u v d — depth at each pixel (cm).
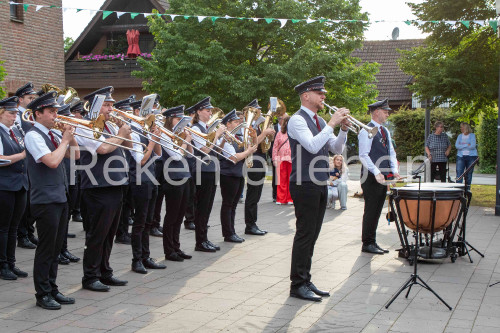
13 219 691
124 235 898
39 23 1670
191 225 1020
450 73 1412
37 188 561
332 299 605
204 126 827
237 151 920
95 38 2705
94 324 527
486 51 1438
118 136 609
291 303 591
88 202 623
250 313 559
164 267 737
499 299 607
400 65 1527
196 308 574
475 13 1423
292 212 1227
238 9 1820
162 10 2462
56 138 575
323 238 938
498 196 1173
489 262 778
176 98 1850
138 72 1923
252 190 969
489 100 1509
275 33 1814
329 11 1859
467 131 1491
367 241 831
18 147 684
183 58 1816
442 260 791
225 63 1816
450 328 517
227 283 668
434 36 1460
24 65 1619
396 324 528
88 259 634
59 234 583
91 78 2555
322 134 586
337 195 1255
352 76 1898
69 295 616
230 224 908
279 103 955
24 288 643
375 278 691
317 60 1766
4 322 530
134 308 574
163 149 759
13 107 679
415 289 643
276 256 808
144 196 706
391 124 2923
